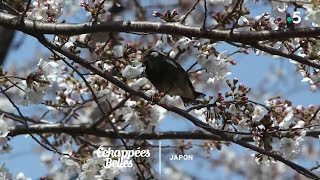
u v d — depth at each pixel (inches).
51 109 503.8
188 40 396.2
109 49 429.4
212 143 543.2
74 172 425.1
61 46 394.3
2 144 410.0
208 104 389.1
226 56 411.8
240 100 389.1
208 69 396.2
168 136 486.0
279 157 386.9
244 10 382.9
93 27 386.0
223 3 453.7
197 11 581.6
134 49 408.5
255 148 386.9
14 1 432.5
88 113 602.5
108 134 494.6
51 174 548.4
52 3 409.7
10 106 561.3
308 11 369.1
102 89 473.1
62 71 492.7
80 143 511.8
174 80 426.3
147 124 479.2
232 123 392.5
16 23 392.2
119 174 439.5
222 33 368.5
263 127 395.5
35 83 394.9
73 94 502.3
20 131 479.5
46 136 534.3
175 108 391.5
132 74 407.8
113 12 604.1
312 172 388.5
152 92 458.9
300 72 431.5
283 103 420.8
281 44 406.3
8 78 407.5
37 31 390.0
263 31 364.5
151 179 483.8
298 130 399.2
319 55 382.0
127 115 479.5
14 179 438.6
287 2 377.1
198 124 386.6
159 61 427.8
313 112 455.2
